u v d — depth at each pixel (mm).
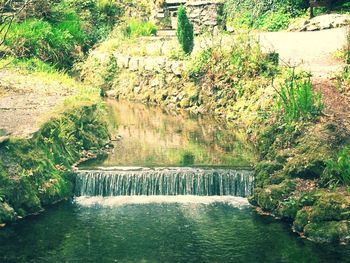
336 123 14789
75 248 11688
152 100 23734
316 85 17812
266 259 11156
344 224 11969
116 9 32438
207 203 13836
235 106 20562
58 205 13891
